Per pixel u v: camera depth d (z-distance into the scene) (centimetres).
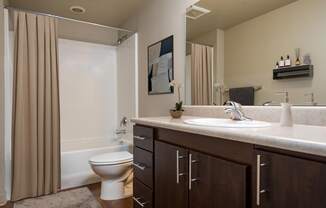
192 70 194
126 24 318
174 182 123
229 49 163
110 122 354
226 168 92
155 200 142
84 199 216
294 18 125
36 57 228
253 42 147
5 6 229
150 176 146
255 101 146
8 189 219
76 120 325
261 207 78
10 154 222
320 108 111
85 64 333
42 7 277
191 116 191
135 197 167
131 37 298
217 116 168
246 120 137
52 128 233
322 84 112
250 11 149
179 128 118
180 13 206
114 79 357
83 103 331
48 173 228
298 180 67
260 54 143
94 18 313
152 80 249
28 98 223
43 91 229
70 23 319
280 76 131
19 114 216
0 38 211
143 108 270
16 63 217
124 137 321
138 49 283
